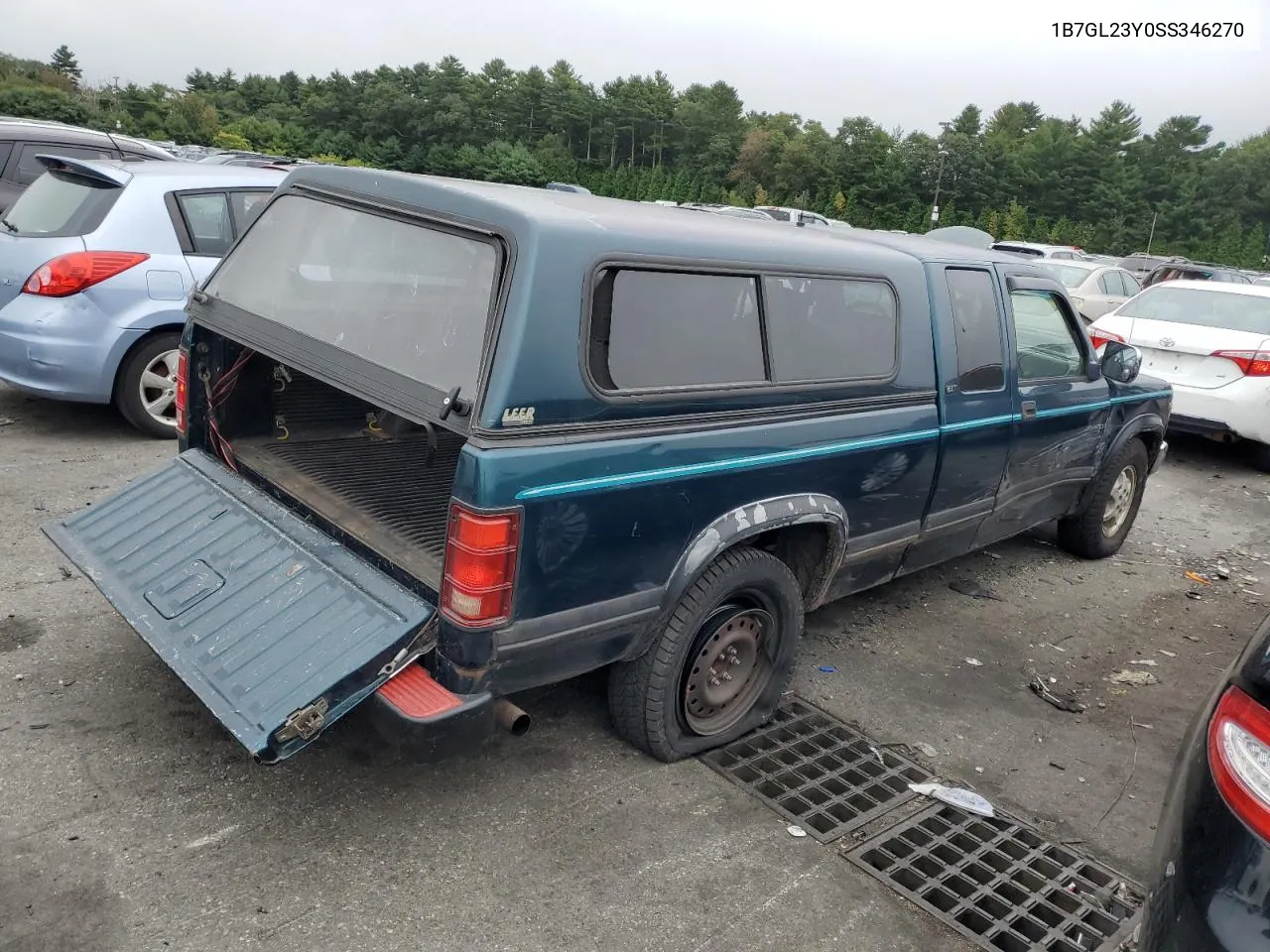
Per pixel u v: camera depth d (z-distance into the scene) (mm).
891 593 5402
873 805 3428
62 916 2533
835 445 3621
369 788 3186
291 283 3396
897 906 2920
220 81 118750
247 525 3305
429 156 105625
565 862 2941
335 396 4121
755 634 3641
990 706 4254
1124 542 6754
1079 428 5344
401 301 2971
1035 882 3139
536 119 108188
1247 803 1908
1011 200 81688
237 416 3896
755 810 3303
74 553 3393
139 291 6074
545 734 3605
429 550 3102
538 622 2775
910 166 83500
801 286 3529
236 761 3238
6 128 8750
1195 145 95188
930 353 4148
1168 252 82188
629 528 2928
